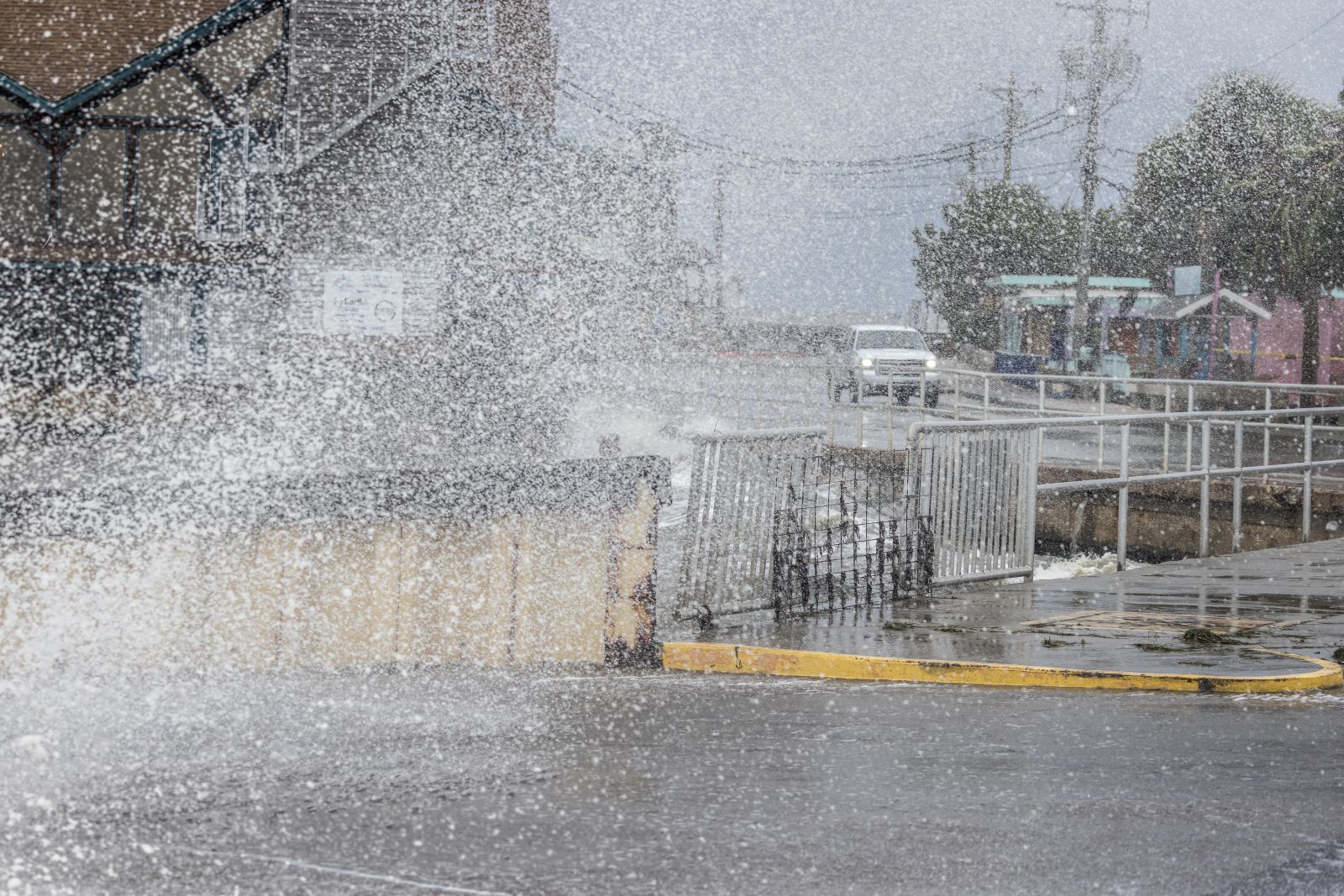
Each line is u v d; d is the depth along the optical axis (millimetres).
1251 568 17188
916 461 14789
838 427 37594
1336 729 9227
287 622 10438
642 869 6230
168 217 36375
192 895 5863
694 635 12227
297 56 35719
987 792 7566
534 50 41656
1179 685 10656
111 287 35938
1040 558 24031
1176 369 62438
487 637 11070
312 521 10477
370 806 7195
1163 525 23828
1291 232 57438
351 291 35344
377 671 10672
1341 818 7078
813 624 12977
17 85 36000
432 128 35875
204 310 35844
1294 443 36594
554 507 11195
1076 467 25047
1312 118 63125
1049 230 84250
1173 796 7492
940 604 14227
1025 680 10922
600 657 11352
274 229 35531
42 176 36375
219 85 36594
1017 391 60625
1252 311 60844
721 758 8289
